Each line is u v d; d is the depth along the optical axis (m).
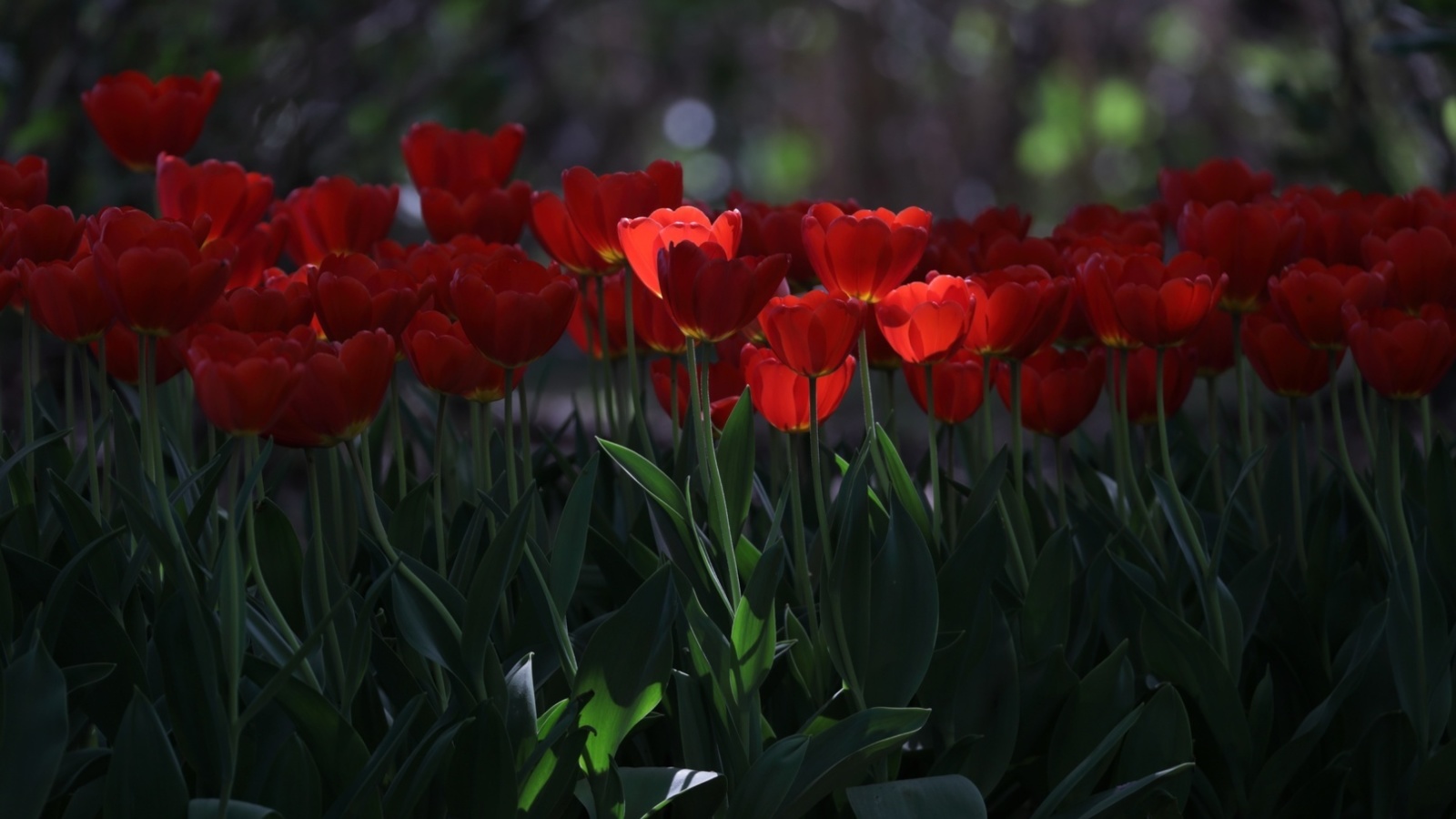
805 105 19.30
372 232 3.01
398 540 2.79
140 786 2.61
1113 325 2.83
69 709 2.70
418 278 2.83
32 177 2.88
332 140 6.86
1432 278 2.84
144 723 2.61
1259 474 3.04
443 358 2.74
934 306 2.70
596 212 2.80
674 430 2.90
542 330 2.72
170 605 2.66
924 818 2.65
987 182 19.19
